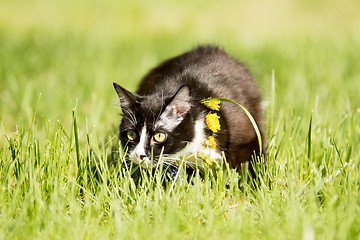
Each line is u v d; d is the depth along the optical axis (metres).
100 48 12.41
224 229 3.49
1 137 5.65
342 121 5.35
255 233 3.52
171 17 18.88
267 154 4.76
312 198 3.76
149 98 4.48
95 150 4.59
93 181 4.28
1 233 3.38
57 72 9.59
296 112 6.51
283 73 8.85
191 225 3.55
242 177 4.59
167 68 5.79
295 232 3.35
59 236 3.37
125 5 20.86
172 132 4.31
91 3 21.33
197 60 5.46
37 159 4.15
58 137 4.26
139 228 3.55
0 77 9.15
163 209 3.86
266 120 5.72
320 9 18.98
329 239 3.21
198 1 21.80
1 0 21.77
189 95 4.25
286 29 15.67
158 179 4.06
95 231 3.49
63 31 15.64
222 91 4.68
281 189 4.14
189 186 4.21
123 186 4.21
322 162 4.55
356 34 13.06
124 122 4.47
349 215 3.40
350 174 4.14
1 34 14.67
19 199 3.91
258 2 20.94
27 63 10.07
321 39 12.52
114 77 9.22
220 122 4.45
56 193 3.81
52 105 6.83
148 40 14.13
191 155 4.36
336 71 8.82
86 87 8.34
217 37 13.59
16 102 7.52
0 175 4.16
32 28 15.81
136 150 4.25
